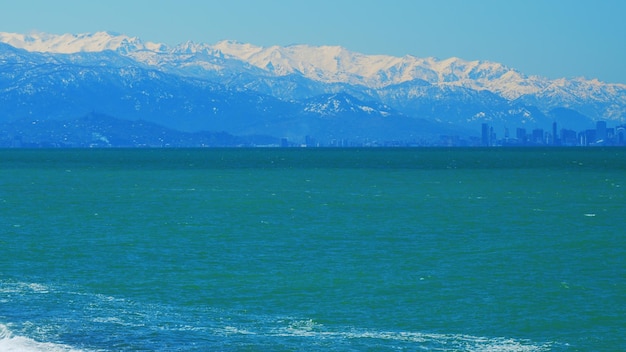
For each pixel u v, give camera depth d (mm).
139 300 149250
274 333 127250
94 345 119188
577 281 163750
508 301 147500
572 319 135125
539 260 189375
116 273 174875
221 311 141375
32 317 135375
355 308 143375
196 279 168125
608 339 124312
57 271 177375
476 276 169750
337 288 159125
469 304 145625
